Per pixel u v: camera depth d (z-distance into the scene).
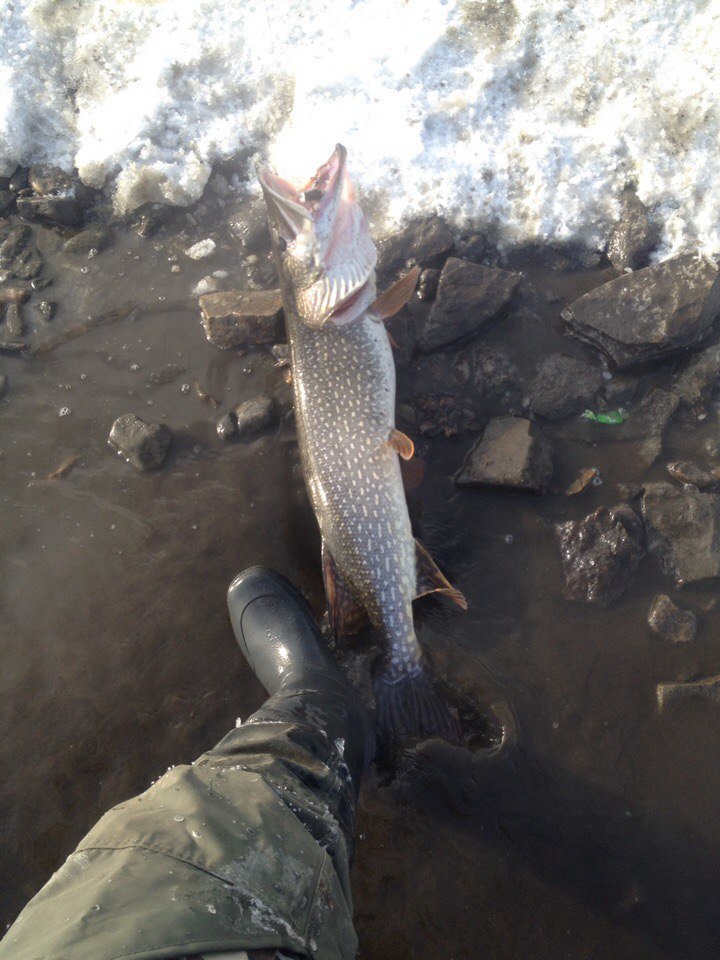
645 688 1.26
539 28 1.58
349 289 1.31
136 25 1.71
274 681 1.28
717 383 1.40
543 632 1.31
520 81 1.57
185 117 1.66
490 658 1.30
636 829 1.18
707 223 1.44
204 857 0.84
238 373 1.53
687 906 1.14
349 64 1.61
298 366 1.33
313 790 1.03
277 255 1.37
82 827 1.25
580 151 1.52
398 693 1.26
